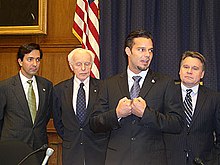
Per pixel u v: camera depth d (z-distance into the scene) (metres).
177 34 4.61
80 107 3.51
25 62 3.60
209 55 4.51
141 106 2.47
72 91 3.59
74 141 3.46
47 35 4.96
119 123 2.56
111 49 4.72
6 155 2.71
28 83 3.66
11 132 3.51
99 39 4.71
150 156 2.58
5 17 4.98
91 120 2.67
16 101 3.56
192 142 3.19
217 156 3.25
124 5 4.71
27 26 4.93
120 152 2.61
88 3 4.61
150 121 2.46
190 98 3.28
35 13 4.93
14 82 3.63
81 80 3.57
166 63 4.62
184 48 4.72
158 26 4.75
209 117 3.22
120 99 2.68
